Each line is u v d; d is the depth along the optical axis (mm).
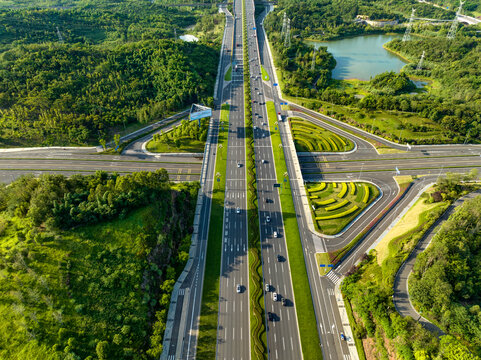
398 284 134875
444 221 163000
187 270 154875
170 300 142500
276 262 158500
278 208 188000
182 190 185750
